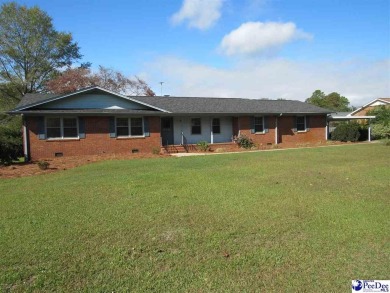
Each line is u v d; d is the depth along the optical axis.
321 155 15.82
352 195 7.22
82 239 4.80
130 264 3.98
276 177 9.55
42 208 6.53
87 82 38.38
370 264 3.93
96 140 18.52
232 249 4.38
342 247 4.41
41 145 17.25
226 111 23.05
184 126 23.12
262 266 3.90
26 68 39.19
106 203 6.81
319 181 8.86
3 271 3.83
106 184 8.89
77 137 18.06
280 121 25.58
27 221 5.68
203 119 23.72
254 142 24.30
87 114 17.84
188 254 4.24
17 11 37.56
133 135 19.62
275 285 3.49
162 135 22.50
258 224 5.34
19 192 8.27
